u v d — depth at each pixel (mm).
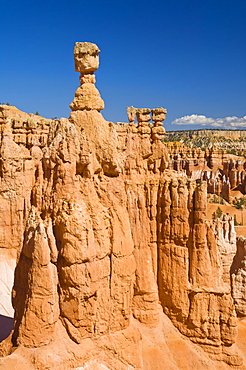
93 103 26812
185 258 29703
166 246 30172
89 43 26656
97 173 26516
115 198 26672
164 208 30000
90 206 24812
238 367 29000
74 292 23219
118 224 25844
